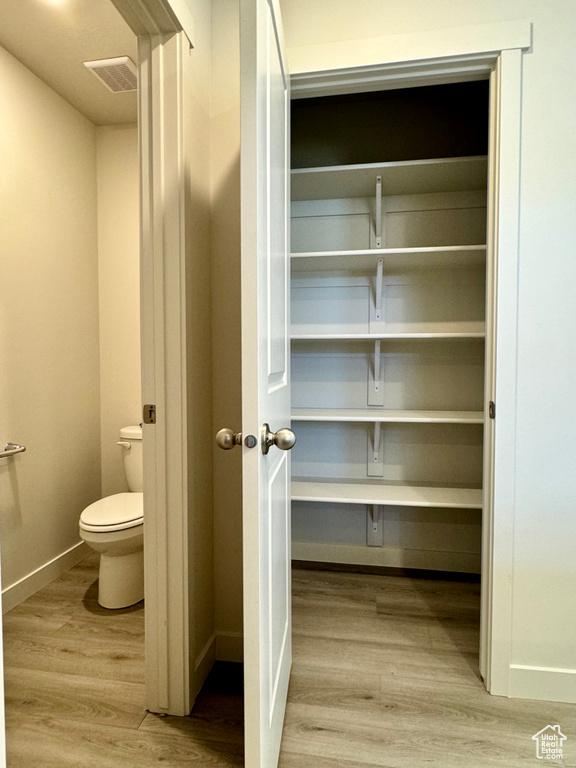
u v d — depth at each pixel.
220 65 1.52
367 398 2.38
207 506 1.56
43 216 2.20
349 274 2.36
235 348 1.57
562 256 1.41
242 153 0.91
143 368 1.36
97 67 2.06
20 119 2.04
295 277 2.41
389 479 2.38
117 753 1.25
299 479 2.39
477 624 1.88
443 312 2.29
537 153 1.40
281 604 1.31
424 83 1.56
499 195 1.42
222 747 1.27
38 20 1.76
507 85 1.39
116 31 1.83
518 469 1.45
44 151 2.20
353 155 2.36
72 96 2.30
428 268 2.26
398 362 2.35
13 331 2.03
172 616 1.37
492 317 1.47
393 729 1.32
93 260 2.59
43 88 2.18
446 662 1.63
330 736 1.30
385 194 2.28
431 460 2.34
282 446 0.97
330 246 2.36
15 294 2.04
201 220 1.47
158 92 1.30
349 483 2.30
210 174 1.54
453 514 2.33
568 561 1.44
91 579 2.29
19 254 2.06
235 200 1.53
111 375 2.65
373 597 2.12
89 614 1.96
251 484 0.94
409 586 2.23
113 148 2.59
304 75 1.53
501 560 1.46
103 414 2.66
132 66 2.05
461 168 1.93
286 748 1.25
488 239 1.50
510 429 1.44
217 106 1.53
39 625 1.87
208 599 1.58
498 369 1.44
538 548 1.45
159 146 1.31
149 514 1.37
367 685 1.51
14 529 2.05
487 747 1.26
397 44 1.46
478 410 2.28
